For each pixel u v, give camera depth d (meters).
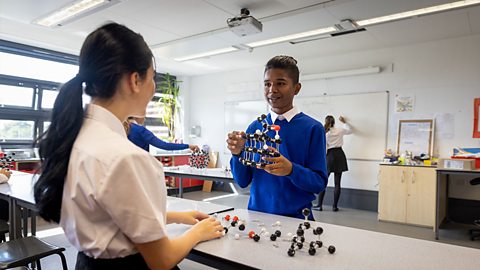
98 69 0.67
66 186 0.66
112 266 0.69
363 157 4.92
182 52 5.10
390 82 4.72
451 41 4.29
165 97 6.63
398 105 4.65
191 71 6.61
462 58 4.22
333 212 4.71
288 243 0.99
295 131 1.34
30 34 4.21
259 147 1.23
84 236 0.65
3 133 4.56
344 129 4.82
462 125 4.21
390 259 0.86
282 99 1.36
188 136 7.07
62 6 3.31
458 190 4.23
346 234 1.09
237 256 0.87
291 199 1.34
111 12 3.46
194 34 4.21
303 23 3.70
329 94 5.24
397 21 3.65
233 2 3.17
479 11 3.35
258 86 6.13
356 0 3.03
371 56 4.88
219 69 6.41
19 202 1.86
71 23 3.78
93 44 0.68
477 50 4.12
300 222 1.22
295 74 1.38
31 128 4.85
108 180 0.60
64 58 5.12
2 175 2.34
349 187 5.04
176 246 0.76
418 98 4.51
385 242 1.01
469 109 4.17
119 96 0.71
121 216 0.61
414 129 4.51
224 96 6.61
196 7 3.31
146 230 0.62
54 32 4.13
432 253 0.91
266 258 0.86
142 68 0.71
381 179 4.26
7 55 4.55
